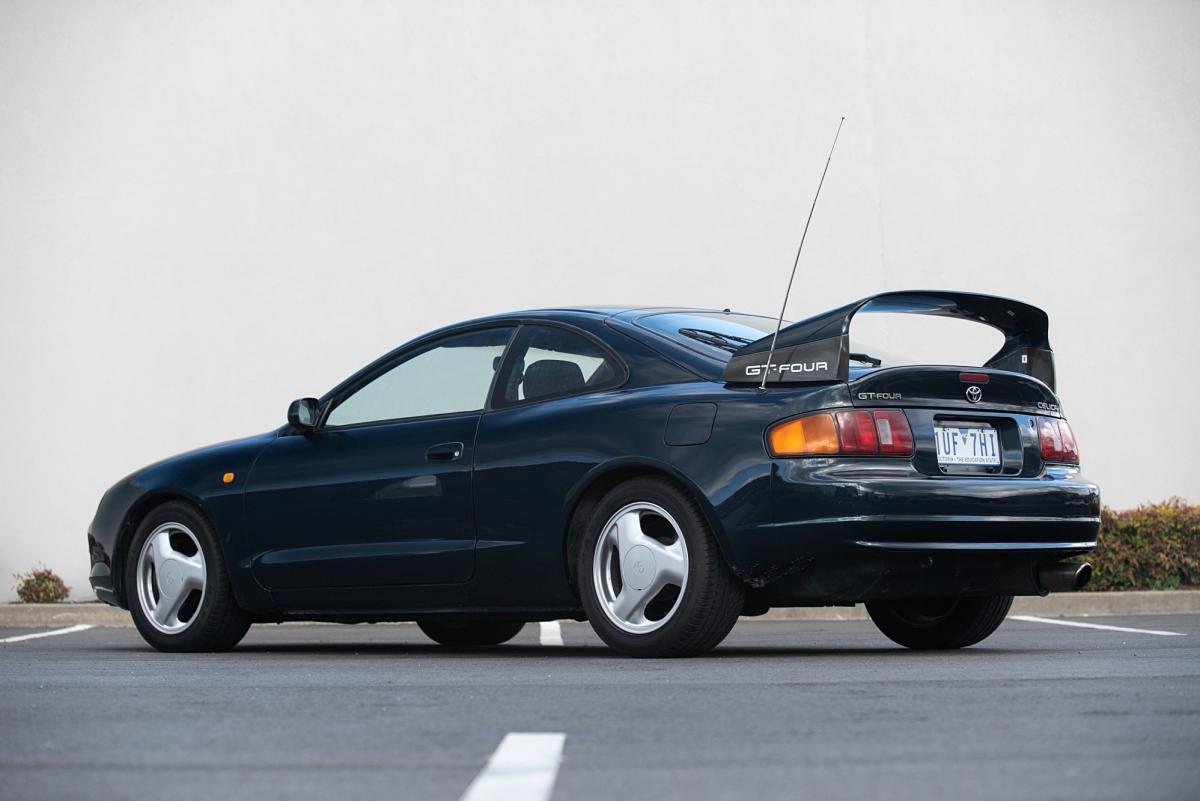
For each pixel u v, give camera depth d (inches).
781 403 706.2
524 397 794.8
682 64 1649.9
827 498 688.4
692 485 711.1
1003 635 978.1
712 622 716.0
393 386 851.4
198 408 1643.7
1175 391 1642.5
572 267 1640.0
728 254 1636.3
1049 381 824.9
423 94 1654.8
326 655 866.8
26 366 1653.5
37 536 1642.5
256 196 1654.8
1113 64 1652.3
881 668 680.4
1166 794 369.1
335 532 839.7
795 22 1647.4
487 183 1646.2
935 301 762.8
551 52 1652.3
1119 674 647.8
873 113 1641.2
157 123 1667.1
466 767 412.2
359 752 439.5
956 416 732.0
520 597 775.7
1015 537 729.6
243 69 1665.8
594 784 383.9
